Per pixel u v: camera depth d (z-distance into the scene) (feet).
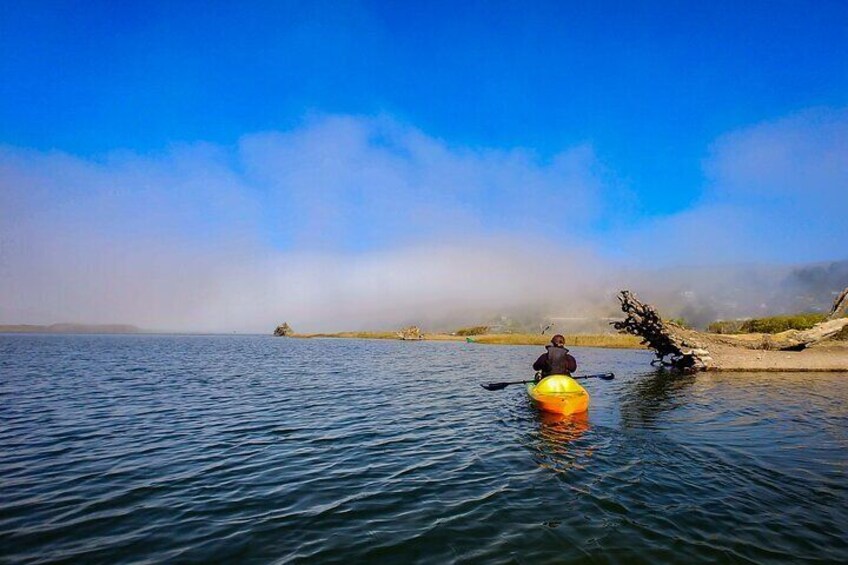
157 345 292.40
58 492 26.40
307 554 19.01
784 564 18.15
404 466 31.37
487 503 24.61
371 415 50.08
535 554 18.95
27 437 39.93
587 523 21.95
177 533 20.99
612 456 33.65
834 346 108.99
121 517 22.84
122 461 32.63
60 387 74.28
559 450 35.35
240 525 21.88
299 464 31.91
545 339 311.27
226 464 31.86
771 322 160.66
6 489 26.86
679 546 19.61
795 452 34.60
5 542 19.99
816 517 22.63
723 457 33.27
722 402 58.95
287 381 84.02
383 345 303.68
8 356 155.22
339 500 25.16
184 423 45.88
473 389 72.59
